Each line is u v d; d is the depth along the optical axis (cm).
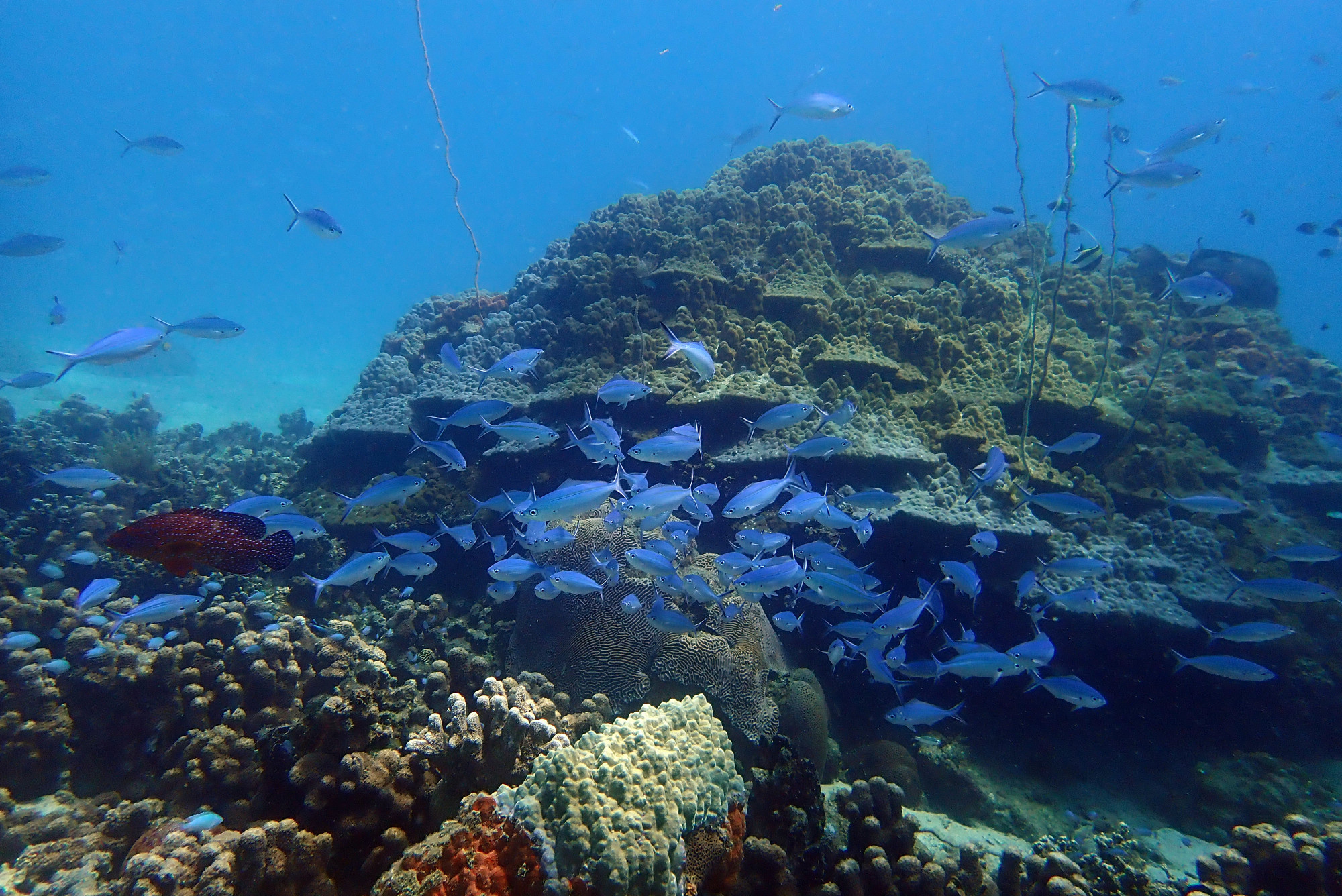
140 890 83
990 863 118
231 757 105
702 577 124
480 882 77
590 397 169
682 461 159
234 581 152
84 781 113
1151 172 173
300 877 89
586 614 134
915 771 140
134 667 116
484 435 180
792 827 102
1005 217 145
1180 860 126
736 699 127
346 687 103
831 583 124
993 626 156
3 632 125
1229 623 151
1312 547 148
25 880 94
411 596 158
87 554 149
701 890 90
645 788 83
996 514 150
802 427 157
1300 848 107
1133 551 162
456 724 96
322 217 181
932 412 171
